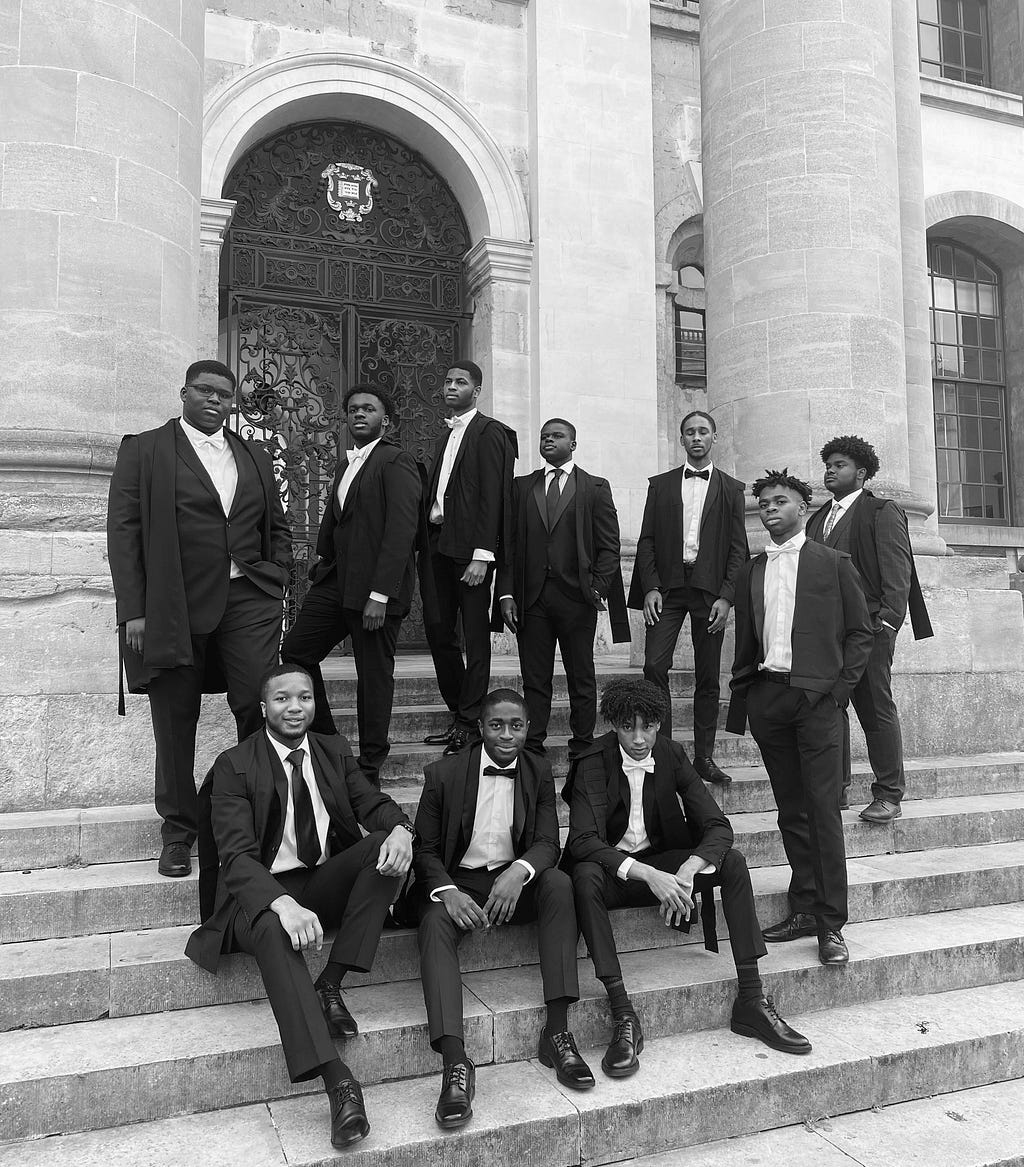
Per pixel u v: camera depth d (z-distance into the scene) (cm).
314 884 310
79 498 411
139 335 433
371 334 885
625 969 345
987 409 1277
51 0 425
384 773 454
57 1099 258
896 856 460
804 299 596
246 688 358
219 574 354
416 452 891
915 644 580
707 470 490
